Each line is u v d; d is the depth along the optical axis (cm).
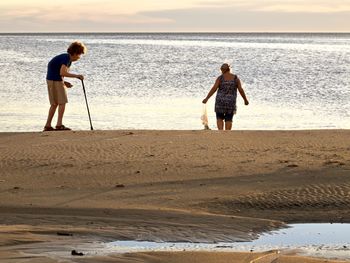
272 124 4681
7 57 15512
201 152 2539
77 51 3300
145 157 2462
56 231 1588
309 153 2528
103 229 1622
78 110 5347
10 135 2969
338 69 11806
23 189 2073
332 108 5722
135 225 1669
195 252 1430
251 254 1428
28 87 7562
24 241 1488
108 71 11000
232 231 1648
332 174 2186
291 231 1677
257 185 2080
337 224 1752
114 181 2158
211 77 9762
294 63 13925
